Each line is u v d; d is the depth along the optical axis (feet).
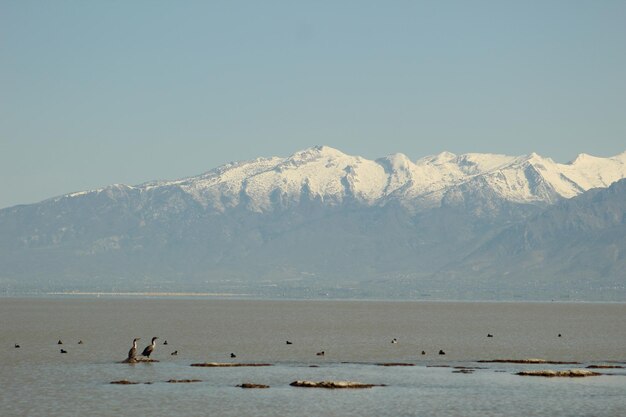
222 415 608.19
